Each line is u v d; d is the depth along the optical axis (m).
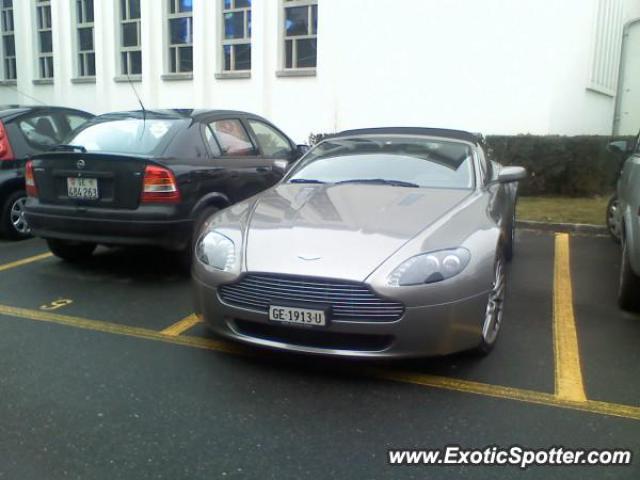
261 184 6.38
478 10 10.27
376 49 11.24
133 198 5.16
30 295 5.18
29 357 3.90
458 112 10.70
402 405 3.31
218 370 3.73
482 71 10.40
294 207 4.25
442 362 3.87
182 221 5.28
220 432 3.03
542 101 10.08
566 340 4.27
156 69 14.09
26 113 7.32
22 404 3.29
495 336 4.03
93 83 15.31
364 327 3.40
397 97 11.18
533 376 3.68
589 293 5.40
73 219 5.34
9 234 7.18
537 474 2.70
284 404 3.32
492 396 3.42
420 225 3.80
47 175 5.48
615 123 13.45
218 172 5.70
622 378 3.66
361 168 5.05
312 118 12.22
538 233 8.03
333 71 11.77
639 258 4.35
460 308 3.48
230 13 13.10
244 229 3.94
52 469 2.72
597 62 11.77
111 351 4.01
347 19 11.44
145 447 2.89
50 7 16.08
